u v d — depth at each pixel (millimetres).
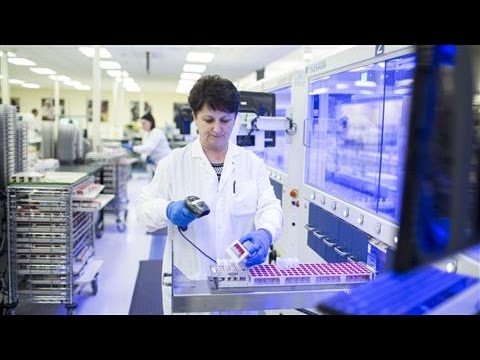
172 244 1488
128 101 16484
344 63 1896
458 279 540
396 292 507
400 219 425
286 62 8594
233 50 7301
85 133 7305
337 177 2424
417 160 408
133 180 9945
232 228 1667
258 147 2645
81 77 11852
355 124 2215
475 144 405
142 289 3559
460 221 406
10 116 2783
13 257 2760
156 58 8383
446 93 404
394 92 1555
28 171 3062
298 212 2633
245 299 1138
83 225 3242
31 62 9164
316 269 1267
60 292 2863
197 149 1643
